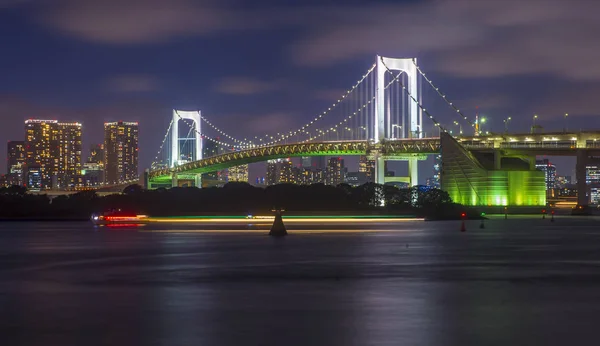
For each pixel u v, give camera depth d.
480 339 23.69
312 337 23.97
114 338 23.91
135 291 34.81
